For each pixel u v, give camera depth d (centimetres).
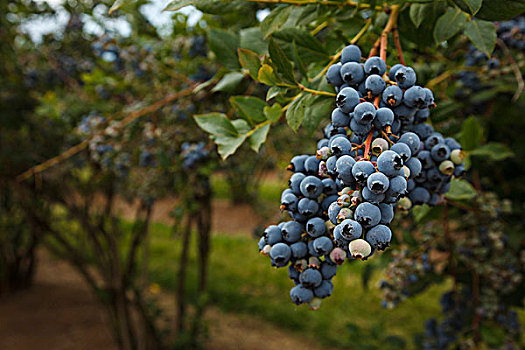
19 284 305
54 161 124
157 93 125
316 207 47
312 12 59
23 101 182
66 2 170
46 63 184
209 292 324
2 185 204
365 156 44
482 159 96
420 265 92
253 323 279
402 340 132
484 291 96
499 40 78
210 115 62
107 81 140
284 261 47
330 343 252
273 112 59
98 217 218
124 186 191
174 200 183
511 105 102
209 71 117
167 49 130
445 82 92
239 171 157
